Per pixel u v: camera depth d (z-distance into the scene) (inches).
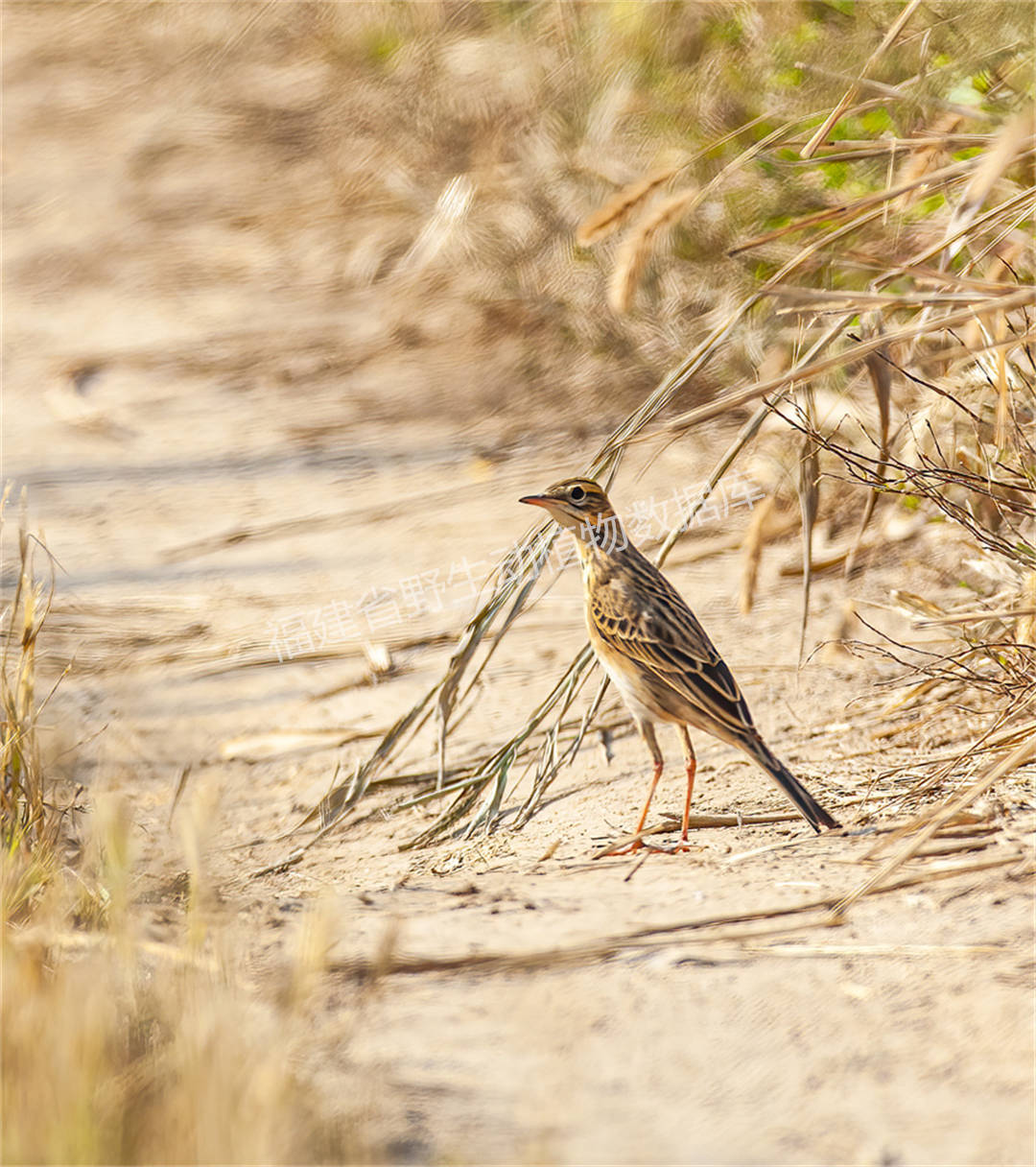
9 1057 198.4
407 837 387.5
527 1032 236.1
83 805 363.3
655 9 732.7
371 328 848.3
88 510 662.5
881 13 553.0
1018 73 412.2
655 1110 211.2
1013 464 380.8
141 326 917.8
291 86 1157.7
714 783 391.9
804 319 390.0
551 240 777.6
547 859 349.1
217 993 223.1
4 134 1284.4
